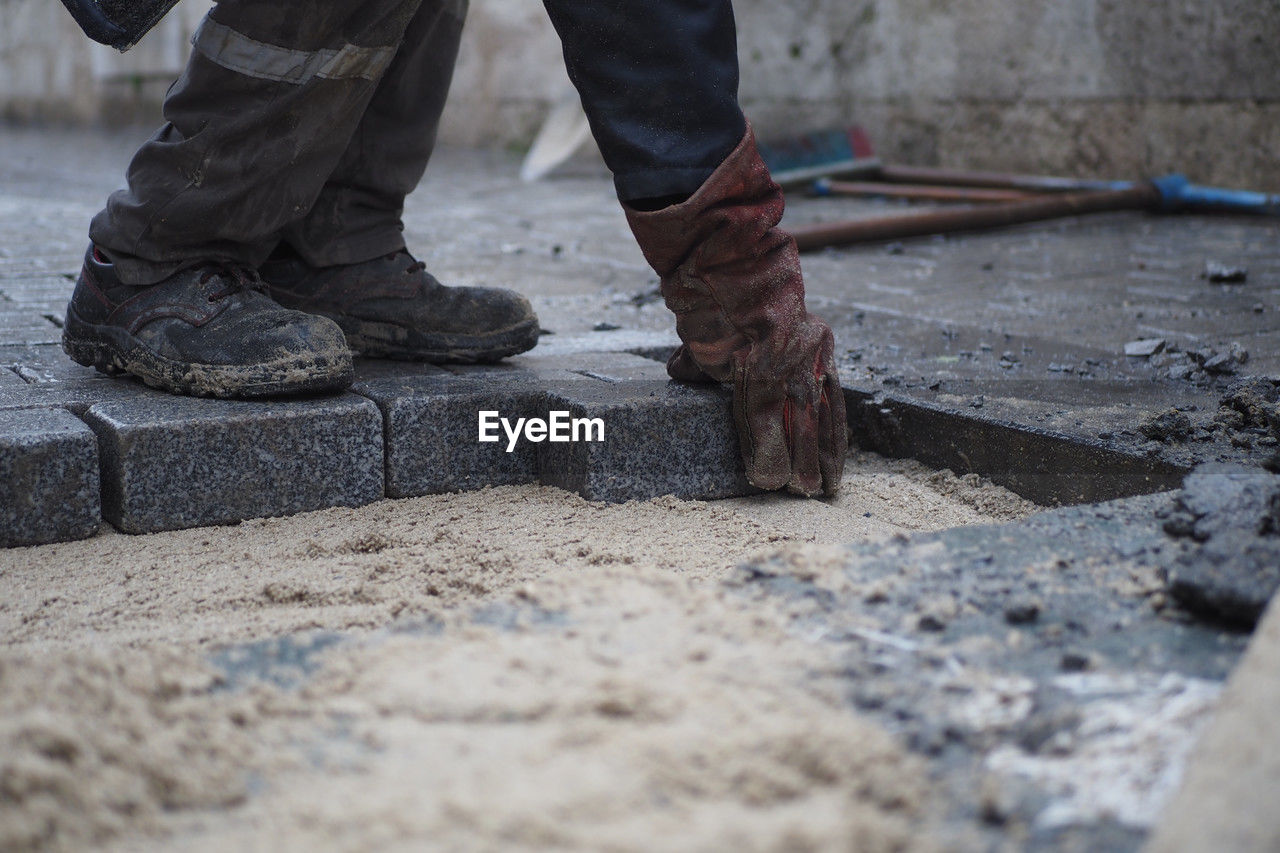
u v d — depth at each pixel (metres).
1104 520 1.88
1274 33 4.02
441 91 2.24
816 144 5.11
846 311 2.71
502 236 3.73
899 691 1.66
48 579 1.90
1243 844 1.40
